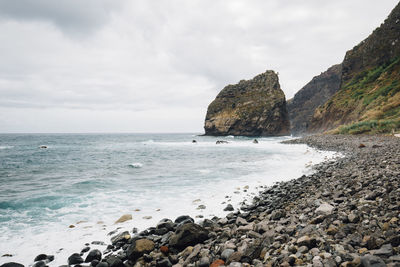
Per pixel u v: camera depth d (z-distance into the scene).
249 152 33.72
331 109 87.62
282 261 3.88
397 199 5.66
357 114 65.44
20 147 54.41
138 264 4.88
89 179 15.30
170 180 14.44
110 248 5.90
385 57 91.12
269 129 119.62
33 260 5.46
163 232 6.65
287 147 41.66
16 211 9.02
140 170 18.86
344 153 24.03
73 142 78.19
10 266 4.92
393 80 62.38
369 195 6.38
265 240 4.88
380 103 54.69
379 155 16.78
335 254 3.70
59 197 10.87
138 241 5.50
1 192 12.03
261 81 135.50
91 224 7.68
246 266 4.03
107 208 9.27
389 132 36.78
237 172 16.81
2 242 6.36
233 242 5.25
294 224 5.81
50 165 23.27
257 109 120.81
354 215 5.04
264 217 7.10
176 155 31.41
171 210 8.88
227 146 49.03
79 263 5.27
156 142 74.62
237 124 123.19
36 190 12.42
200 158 27.08
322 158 22.67
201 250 5.10
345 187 8.71
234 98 135.88
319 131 93.06
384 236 3.98
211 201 9.89
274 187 11.92
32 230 7.18
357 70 105.44
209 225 6.88
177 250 5.52
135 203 9.85
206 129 139.38
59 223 7.78
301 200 8.52
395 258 3.24
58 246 6.14
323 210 6.14
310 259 3.76
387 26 96.44
